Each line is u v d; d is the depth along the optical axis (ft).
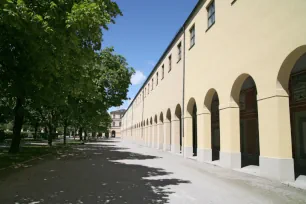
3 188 24.99
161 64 95.40
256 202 21.18
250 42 35.81
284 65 29.43
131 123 209.77
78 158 58.90
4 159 48.55
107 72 77.25
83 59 26.58
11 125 179.32
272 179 30.17
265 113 31.99
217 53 46.37
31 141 141.08
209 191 24.90
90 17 21.56
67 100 61.82
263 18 33.04
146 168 41.75
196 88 56.75
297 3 27.25
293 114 48.52
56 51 23.94
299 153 47.11
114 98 79.87
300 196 23.17
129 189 25.14
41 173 35.06
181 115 69.05
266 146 31.55
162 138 95.30
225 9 43.88
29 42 23.68
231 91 40.83
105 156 65.16
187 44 64.95
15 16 18.49
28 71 27.89
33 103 34.58
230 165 39.86
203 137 51.44
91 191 23.97
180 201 20.98
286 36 28.73
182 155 66.90
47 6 21.57
